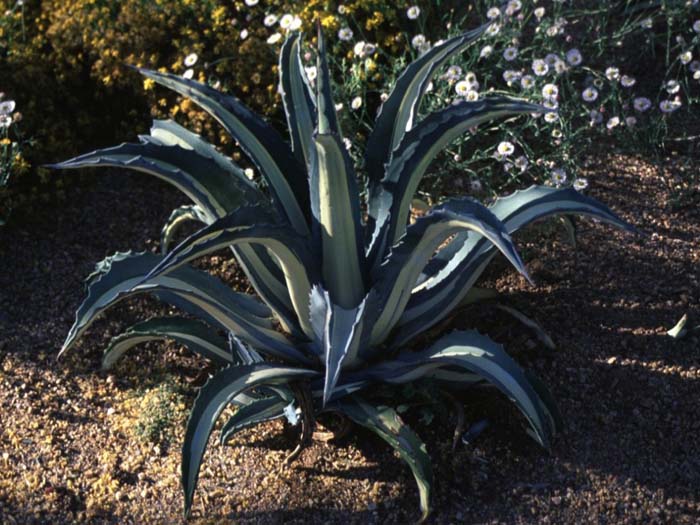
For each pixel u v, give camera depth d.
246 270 1.71
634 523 1.61
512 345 1.87
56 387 1.87
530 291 1.96
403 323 1.76
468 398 1.77
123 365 1.91
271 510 1.65
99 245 2.11
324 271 1.64
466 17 2.29
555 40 2.36
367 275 1.68
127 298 2.01
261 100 2.22
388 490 1.67
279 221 1.54
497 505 1.64
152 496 1.68
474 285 1.98
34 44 2.34
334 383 1.43
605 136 2.25
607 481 1.66
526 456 1.70
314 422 1.65
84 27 2.30
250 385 1.58
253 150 1.68
